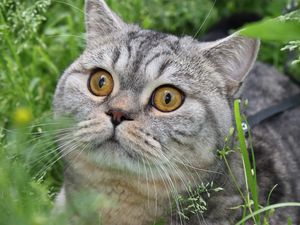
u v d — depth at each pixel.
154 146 0.43
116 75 0.44
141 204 0.45
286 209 0.51
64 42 0.69
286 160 0.54
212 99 0.45
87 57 0.46
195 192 0.44
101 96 0.44
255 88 0.63
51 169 0.54
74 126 0.44
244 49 0.47
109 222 0.45
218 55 0.47
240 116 0.46
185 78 0.45
